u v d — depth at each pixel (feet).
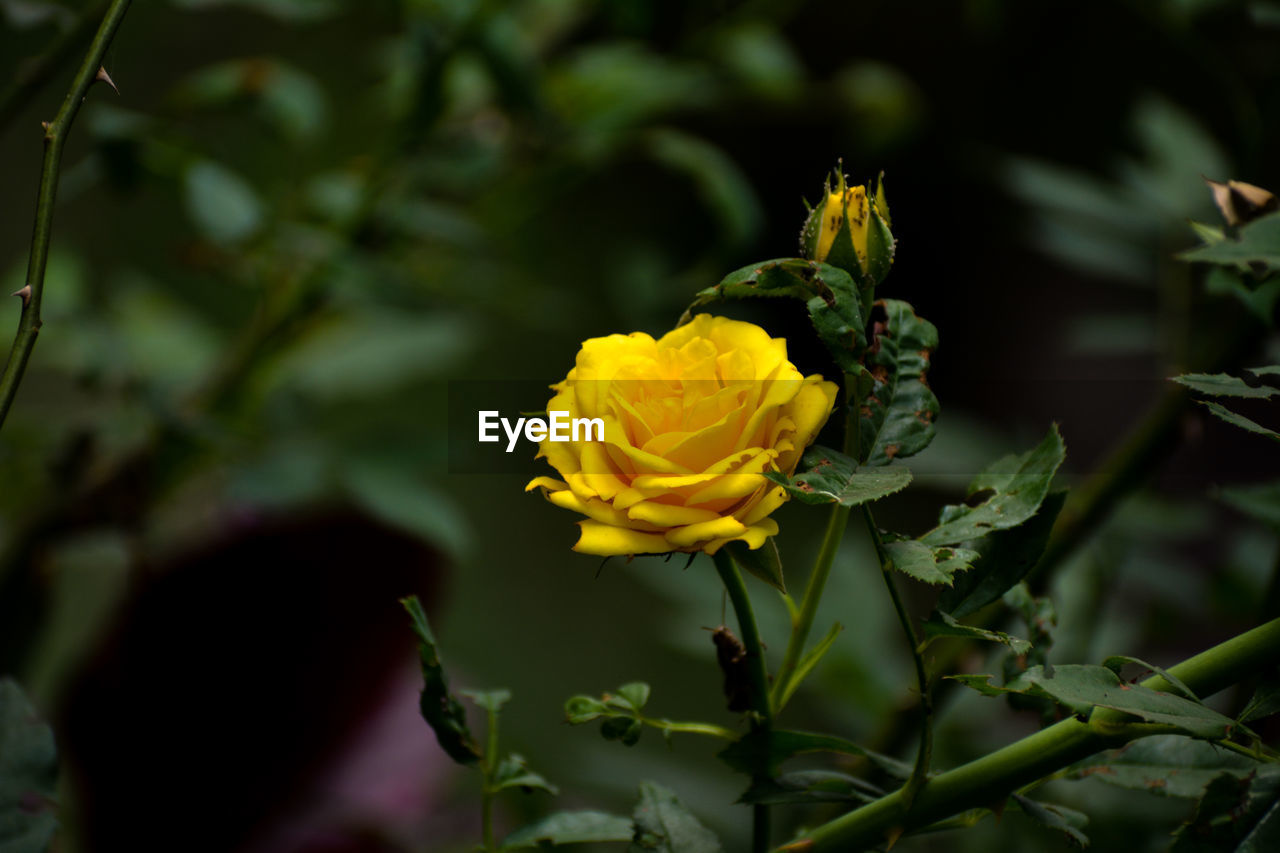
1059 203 3.68
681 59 4.60
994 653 3.20
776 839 3.47
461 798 4.01
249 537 3.82
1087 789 3.21
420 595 3.90
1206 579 3.65
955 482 4.02
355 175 4.57
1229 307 3.34
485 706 2.85
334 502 3.97
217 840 3.66
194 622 3.76
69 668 4.40
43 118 4.72
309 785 3.75
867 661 3.55
